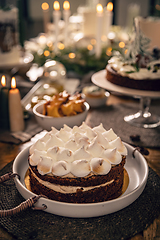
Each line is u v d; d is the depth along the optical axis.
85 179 0.58
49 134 0.68
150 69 0.96
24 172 0.69
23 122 0.96
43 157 0.60
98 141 0.64
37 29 3.37
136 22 1.01
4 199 0.63
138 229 0.56
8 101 0.93
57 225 0.56
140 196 0.64
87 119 1.08
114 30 2.12
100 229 0.56
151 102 1.28
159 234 0.56
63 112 0.87
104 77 1.14
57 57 1.49
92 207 0.56
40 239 0.54
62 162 0.58
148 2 3.47
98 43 1.42
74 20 2.01
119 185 0.64
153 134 0.97
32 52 1.61
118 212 0.60
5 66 1.27
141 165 0.70
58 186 0.59
